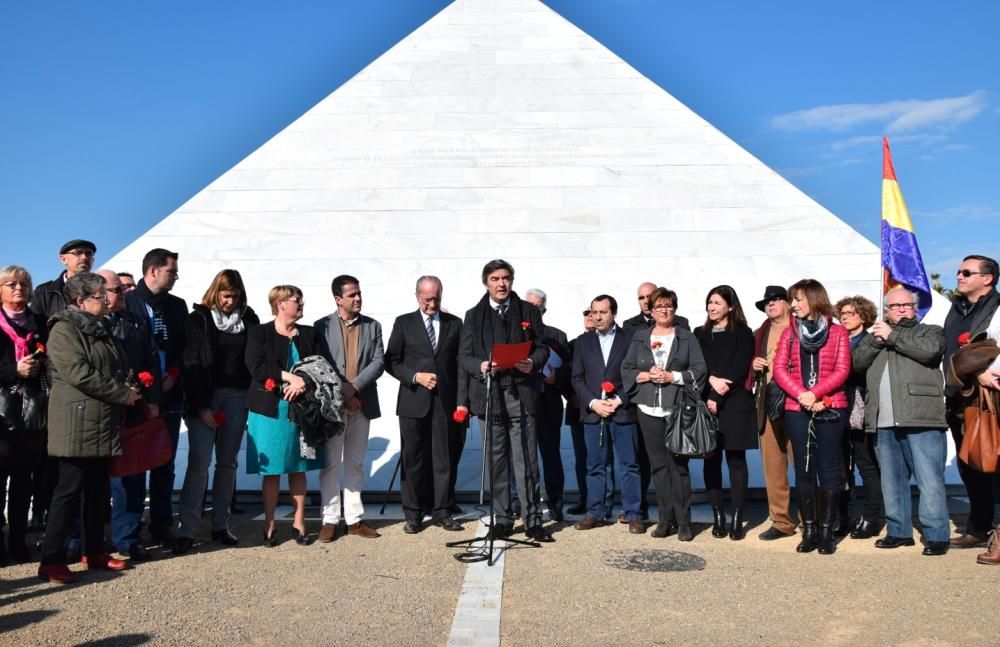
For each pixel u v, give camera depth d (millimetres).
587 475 7547
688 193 11258
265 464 6734
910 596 5305
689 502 7012
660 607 5102
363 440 7312
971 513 6809
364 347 7418
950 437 9164
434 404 7465
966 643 4461
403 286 10445
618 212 11086
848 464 7277
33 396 6062
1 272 6094
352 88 12406
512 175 11461
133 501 6422
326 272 10531
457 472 8641
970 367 6156
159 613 5043
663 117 12086
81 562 6402
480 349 6992
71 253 6645
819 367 6566
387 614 5004
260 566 6172
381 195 11242
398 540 7027
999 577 5742
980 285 6746
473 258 10680
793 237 10820
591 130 11961
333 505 7062
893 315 6551
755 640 4531
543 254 10719
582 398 7488
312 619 4922
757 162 11570
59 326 5668
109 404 5770
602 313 7559
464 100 12273
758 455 9055
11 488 6254
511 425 7020
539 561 6238
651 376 7008
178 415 7137
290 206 11102
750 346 7180
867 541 6977
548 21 13125
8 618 4945
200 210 11031
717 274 10484
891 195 8297
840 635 4598
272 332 6926
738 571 5938
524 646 4461
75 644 4512
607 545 6766
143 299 7008
